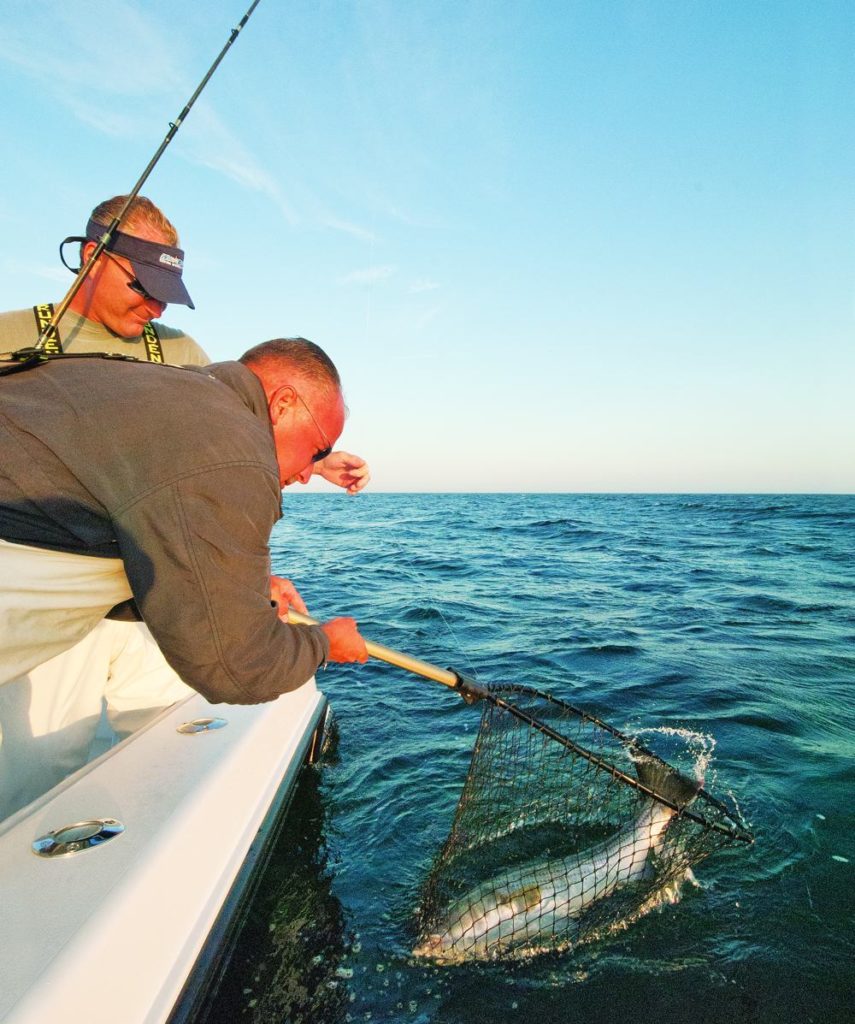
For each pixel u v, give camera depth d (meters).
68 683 2.36
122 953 1.43
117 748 2.30
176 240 2.57
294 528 24.84
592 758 2.67
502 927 2.49
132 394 1.45
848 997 2.22
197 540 1.40
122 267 2.43
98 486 1.42
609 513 35.69
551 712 3.36
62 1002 1.23
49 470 1.44
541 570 12.46
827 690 5.23
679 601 9.11
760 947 2.45
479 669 5.75
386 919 2.53
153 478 1.39
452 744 4.10
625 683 5.37
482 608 8.54
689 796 2.85
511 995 2.21
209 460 1.42
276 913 2.47
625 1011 2.16
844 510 37.91
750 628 7.45
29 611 1.52
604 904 2.67
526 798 3.08
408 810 3.31
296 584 10.50
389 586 10.35
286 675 1.62
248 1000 2.06
